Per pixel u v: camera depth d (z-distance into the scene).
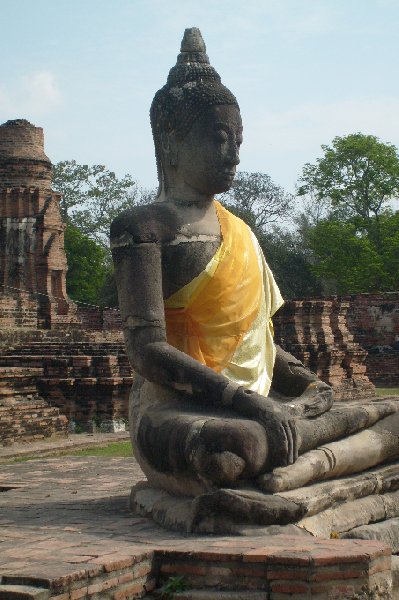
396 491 8.84
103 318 50.97
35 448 18.45
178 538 7.18
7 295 39.34
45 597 5.63
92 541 7.08
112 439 20.95
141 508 8.41
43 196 45.94
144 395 8.78
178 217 8.77
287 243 68.88
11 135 45.81
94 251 63.44
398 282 55.09
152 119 9.29
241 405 7.91
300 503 7.40
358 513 8.06
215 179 8.81
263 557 6.33
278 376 9.62
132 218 8.57
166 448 7.89
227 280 8.81
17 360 24.77
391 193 59.47
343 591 6.19
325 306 34.97
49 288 45.41
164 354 8.27
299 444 7.80
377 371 45.16
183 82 8.99
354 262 56.66
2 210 45.50
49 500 9.75
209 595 6.32
